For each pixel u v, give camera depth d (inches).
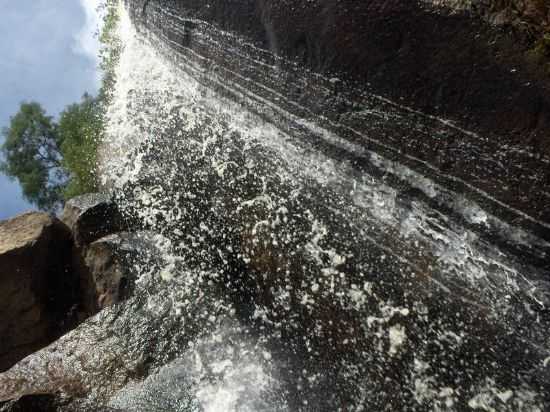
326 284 126.8
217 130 163.5
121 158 228.7
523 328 97.6
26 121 544.7
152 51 205.0
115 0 255.4
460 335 104.2
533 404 94.8
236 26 141.9
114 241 187.8
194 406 124.1
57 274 209.8
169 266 171.6
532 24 84.6
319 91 123.9
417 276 111.1
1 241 202.2
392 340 114.2
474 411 101.3
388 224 116.8
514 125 92.2
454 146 102.4
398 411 111.0
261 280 144.8
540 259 97.4
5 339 198.2
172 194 183.2
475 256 104.5
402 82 104.7
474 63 92.3
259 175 146.6
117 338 150.5
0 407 125.0
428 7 93.3
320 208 129.3
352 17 105.3
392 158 114.8
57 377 139.4
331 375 123.5
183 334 146.9
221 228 159.0
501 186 98.2
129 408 125.0
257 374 130.3
